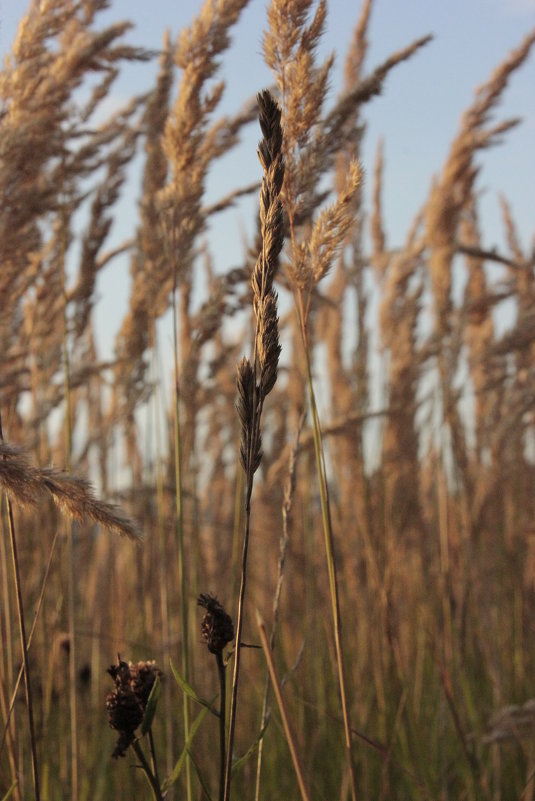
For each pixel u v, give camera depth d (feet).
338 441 15.11
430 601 15.14
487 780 12.51
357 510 15.03
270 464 15.65
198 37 9.68
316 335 17.81
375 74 8.63
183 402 12.64
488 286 18.31
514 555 16.16
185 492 13.17
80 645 12.73
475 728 12.67
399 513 15.15
